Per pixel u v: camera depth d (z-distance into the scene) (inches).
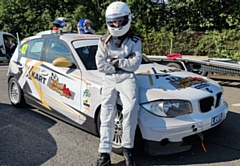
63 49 191.6
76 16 617.3
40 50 212.7
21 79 225.8
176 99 142.9
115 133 153.7
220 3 534.0
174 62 372.2
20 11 711.1
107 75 145.6
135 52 142.6
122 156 153.6
